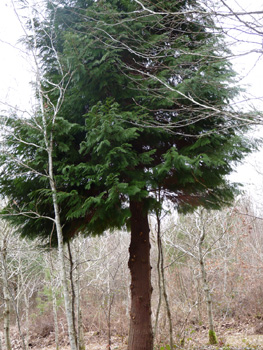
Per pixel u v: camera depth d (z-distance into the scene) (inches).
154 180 200.1
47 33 191.9
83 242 347.9
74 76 193.2
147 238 230.4
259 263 429.1
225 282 402.9
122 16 205.9
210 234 439.8
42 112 165.6
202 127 211.2
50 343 444.1
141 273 221.3
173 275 394.3
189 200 244.2
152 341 188.1
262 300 396.8
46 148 183.2
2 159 191.6
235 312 409.1
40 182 201.8
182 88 178.7
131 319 215.6
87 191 203.0
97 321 445.1
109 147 185.5
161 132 211.0
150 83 195.5
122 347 335.6
